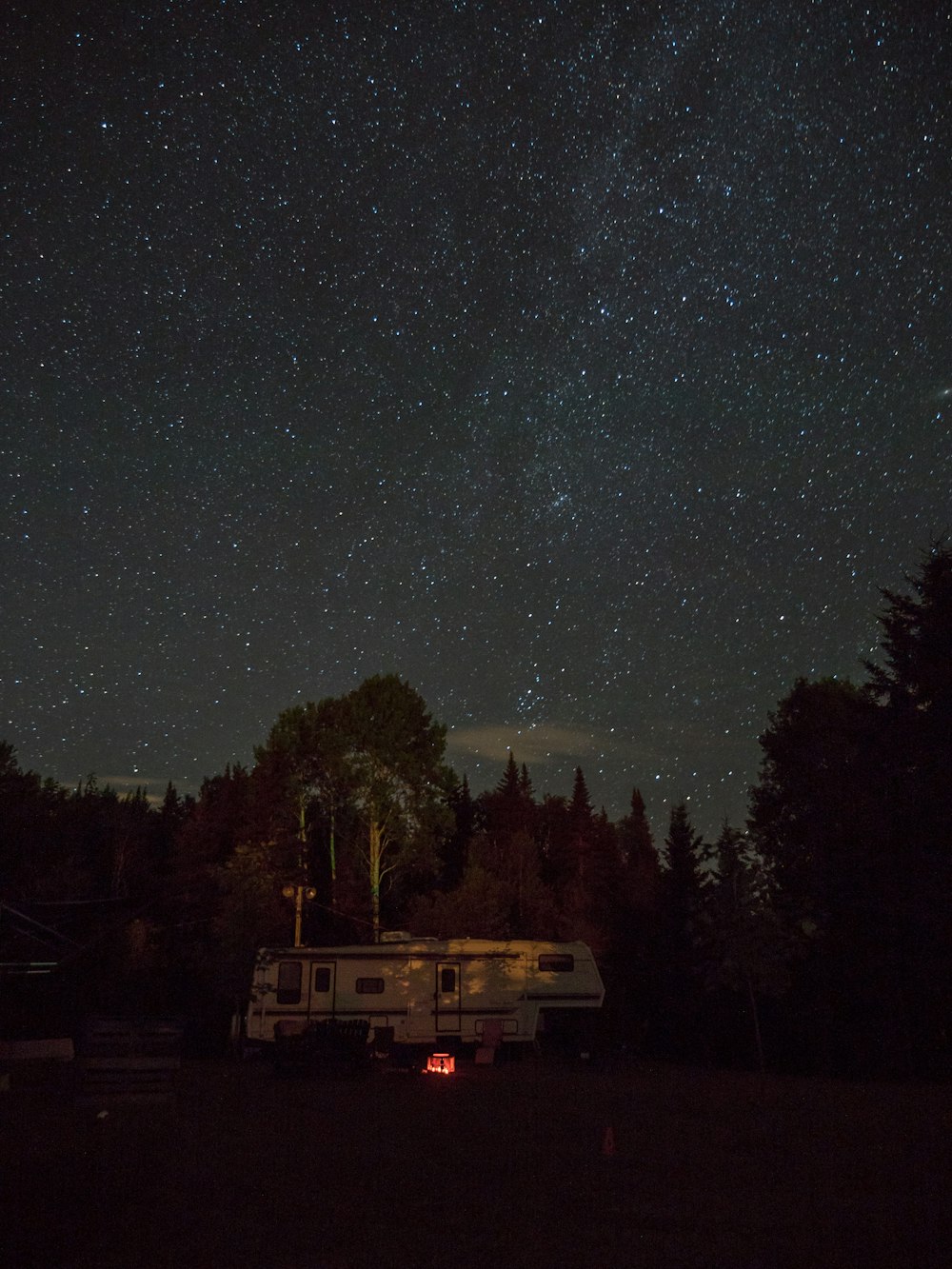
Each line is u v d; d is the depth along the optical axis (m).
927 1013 28.17
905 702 30.56
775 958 21.67
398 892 46.09
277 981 26.31
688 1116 15.20
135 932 37.00
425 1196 8.91
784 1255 6.93
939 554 30.97
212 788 60.06
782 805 35.53
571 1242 7.26
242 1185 9.24
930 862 27.77
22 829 35.91
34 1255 6.72
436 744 45.34
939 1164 10.73
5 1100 15.27
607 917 42.44
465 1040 26.81
